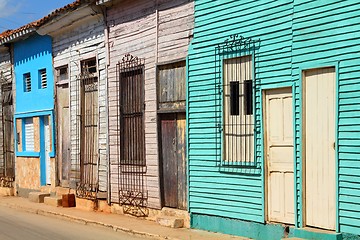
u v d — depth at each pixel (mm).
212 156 9891
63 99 15539
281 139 8703
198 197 10195
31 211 14305
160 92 11297
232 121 9562
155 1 11391
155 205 11375
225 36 9664
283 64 8578
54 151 15766
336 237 7594
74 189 14680
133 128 12148
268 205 8891
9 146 18703
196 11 10305
